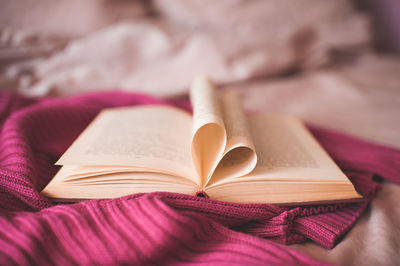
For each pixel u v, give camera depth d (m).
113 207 0.27
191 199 0.28
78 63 0.61
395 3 1.08
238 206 0.29
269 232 0.30
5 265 0.24
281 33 0.72
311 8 0.76
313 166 0.32
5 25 0.58
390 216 0.31
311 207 0.31
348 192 0.31
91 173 0.30
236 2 0.72
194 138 0.30
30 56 0.60
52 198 0.30
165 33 0.65
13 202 0.30
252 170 0.31
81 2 0.63
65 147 0.37
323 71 0.76
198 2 0.72
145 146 0.32
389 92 0.60
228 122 0.34
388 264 0.27
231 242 0.27
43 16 0.60
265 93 0.63
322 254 0.28
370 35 0.80
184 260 0.26
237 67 0.65
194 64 0.64
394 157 0.38
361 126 0.48
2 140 0.33
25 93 0.56
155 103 0.47
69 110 0.41
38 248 0.25
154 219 0.26
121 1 0.69
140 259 0.25
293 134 0.38
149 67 0.63
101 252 0.25
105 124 0.38
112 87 0.60
